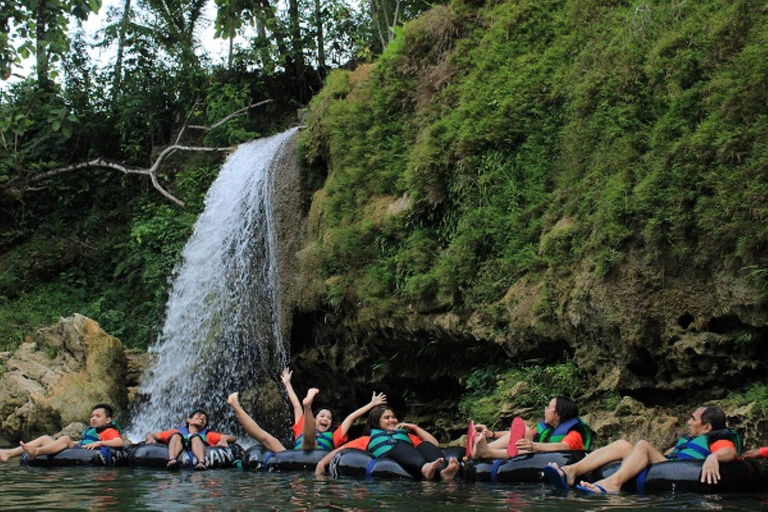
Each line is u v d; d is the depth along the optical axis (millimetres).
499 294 10750
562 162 10625
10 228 22250
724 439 6863
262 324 15109
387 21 19578
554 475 6859
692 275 8555
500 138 11406
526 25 12320
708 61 9156
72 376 14922
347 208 13430
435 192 11977
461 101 12266
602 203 9430
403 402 13047
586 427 7895
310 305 13688
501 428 9781
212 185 17781
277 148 16172
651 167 9117
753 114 8406
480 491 6824
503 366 10914
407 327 11805
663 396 8922
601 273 9133
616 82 10094
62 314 19891
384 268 12297
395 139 13219
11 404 14656
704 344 8336
